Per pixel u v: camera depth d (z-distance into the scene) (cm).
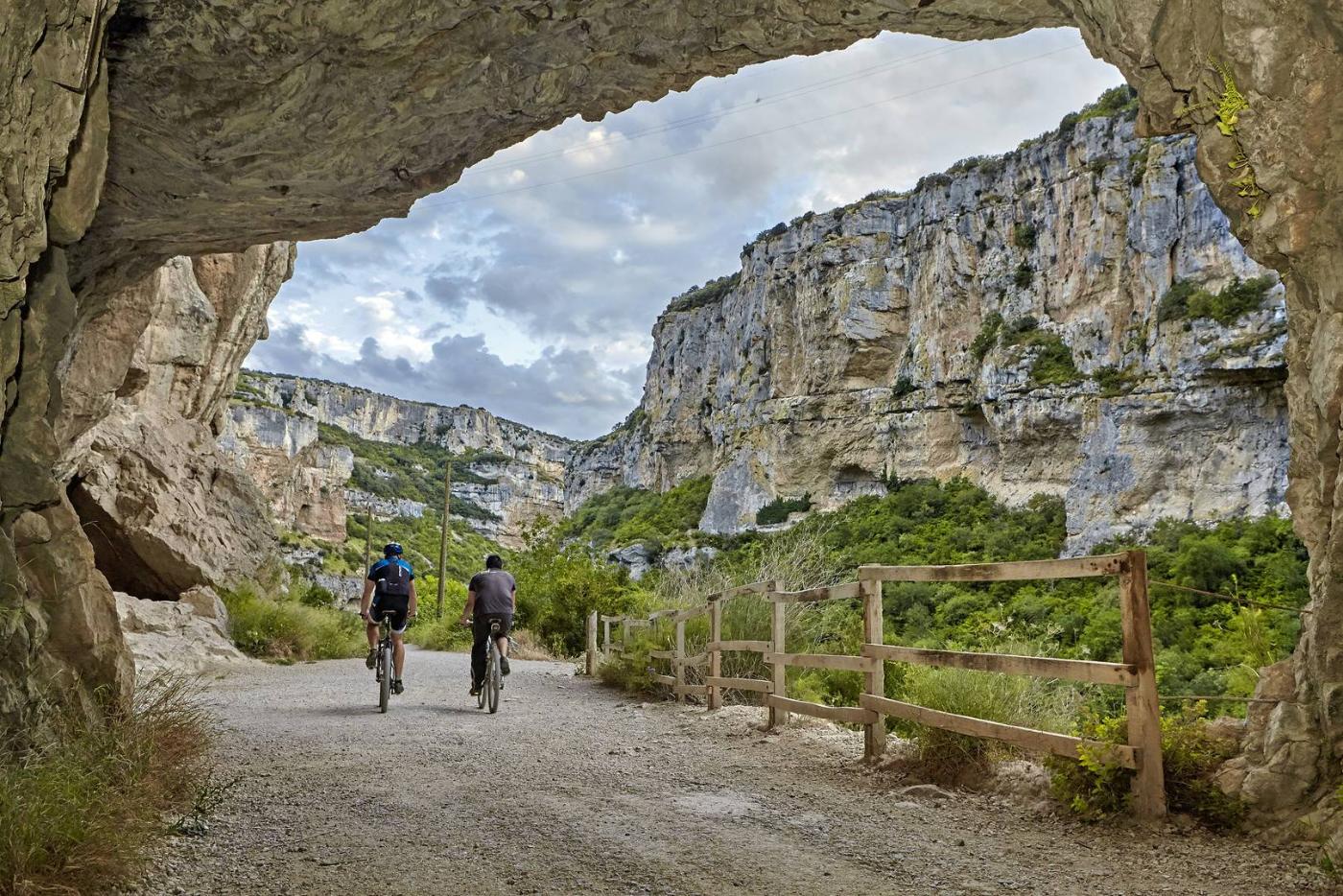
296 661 1881
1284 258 475
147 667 1267
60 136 431
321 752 649
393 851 389
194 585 2064
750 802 492
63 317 505
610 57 672
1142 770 417
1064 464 7044
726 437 10588
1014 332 7681
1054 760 468
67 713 444
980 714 554
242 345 2644
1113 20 520
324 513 10319
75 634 486
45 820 307
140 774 418
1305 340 472
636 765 606
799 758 628
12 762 361
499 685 907
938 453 8219
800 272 9938
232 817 441
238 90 620
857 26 644
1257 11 443
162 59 588
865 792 516
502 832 425
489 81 666
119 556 2050
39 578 478
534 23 618
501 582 941
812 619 1043
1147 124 550
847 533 7619
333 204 801
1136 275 6756
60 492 504
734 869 368
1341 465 411
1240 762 421
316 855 381
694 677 1083
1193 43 483
